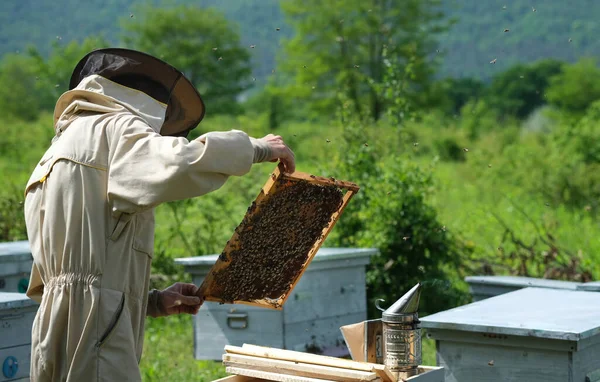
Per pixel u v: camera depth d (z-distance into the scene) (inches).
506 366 125.6
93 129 95.3
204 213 363.9
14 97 1897.1
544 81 2476.6
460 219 466.0
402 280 301.0
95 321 91.6
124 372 92.1
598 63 1859.0
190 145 88.4
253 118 1929.1
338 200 101.2
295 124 1871.3
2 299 144.5
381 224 304.2
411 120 358.0
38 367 95.3
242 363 101.6
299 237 102.4
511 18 7362.2
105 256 92.7
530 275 299.6
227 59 2108.8
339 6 1779.0
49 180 95.9
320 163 339.0
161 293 106.7
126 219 93.5
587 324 121.1
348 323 235.8
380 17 1747.0
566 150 608.1
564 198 538.6
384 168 325.4
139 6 2169.0
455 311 136.9
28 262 207.9
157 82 102.0
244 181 370.3
